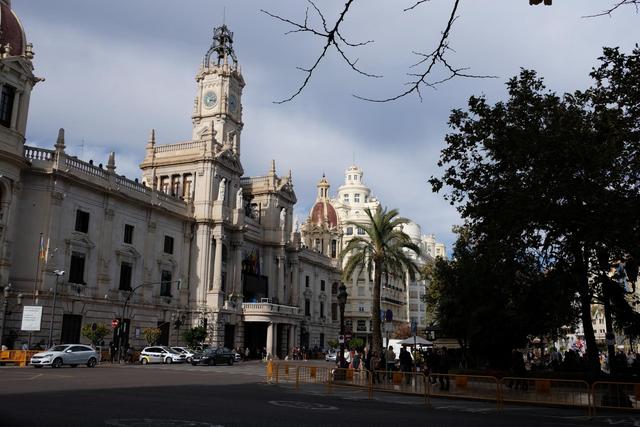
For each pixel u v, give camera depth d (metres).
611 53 22.95
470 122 27.17
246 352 73.06
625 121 23.14
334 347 95.81
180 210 69.12
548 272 29.47
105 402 17.73
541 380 23.33
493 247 27.06
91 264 54.53
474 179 27.00
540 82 26.80
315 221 119.50
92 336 49.72
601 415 20.25
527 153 24.89
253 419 14.88
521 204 24.75
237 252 75.75
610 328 30.33
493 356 43.03
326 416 16.41
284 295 88.19
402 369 32.44
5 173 45.75
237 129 81.62
